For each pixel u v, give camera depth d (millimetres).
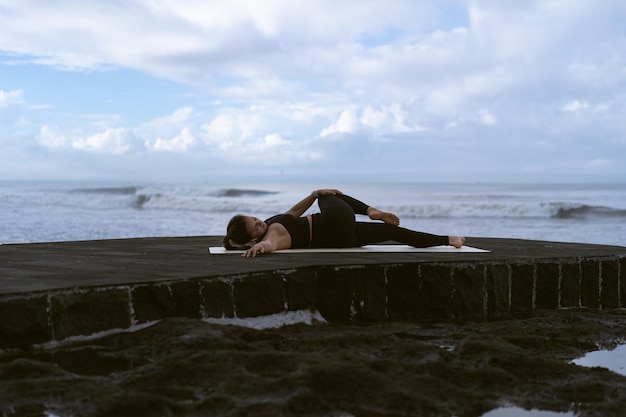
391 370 2918
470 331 4223
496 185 97250
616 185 88750
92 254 5379
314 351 3311
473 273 4801
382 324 4523
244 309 4113
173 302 3832
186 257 5086
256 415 2318
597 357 3574
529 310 5043
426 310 4691
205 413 2381
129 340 3520
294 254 5223
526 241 6934
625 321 4719
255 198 42312
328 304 4477
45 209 29359
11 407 2457
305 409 2424
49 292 3451
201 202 30547
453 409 2543
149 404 2414
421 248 5734
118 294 3652
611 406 2512
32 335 3395
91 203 33812
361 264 4543
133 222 21438
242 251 5516
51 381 2699
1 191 54125
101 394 2520
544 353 3621
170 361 2922
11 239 15172
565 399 2664
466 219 24172
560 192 56719
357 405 2533
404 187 87125
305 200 5926
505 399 2680
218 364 2836
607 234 18125
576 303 5238
